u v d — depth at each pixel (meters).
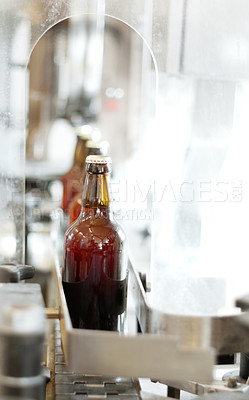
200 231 0.70
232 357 0.62
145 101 1.46
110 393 0.51
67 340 0.41
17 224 0.67
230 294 0.68
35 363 0.38
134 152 1.62
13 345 0.37
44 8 0.65
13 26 0.65
